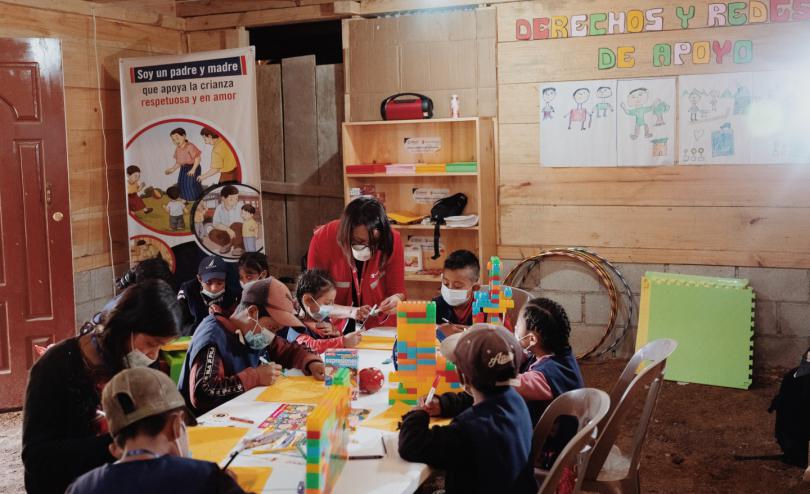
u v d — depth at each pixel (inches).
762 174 207.8
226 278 160.7
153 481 67.7
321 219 255.0
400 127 234.2
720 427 180.1
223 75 223.5
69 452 87.1
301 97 251.4
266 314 118.5
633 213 219.8
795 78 202.2
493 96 227.0
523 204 229.5
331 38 281.6
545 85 222.8
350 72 239.1
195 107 225.5
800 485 151.5
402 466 90.2
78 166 226.1
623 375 125.9
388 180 236.1
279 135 256.2
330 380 115.6
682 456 166.1
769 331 211.0
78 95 225.3
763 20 203.2
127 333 90.2
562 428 111.7
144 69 226.7
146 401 70.3
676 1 209.5
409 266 236.8
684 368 207.3
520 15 222.8
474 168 217.5
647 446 171.2
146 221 230.1
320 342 136.1
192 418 102.0
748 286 210.5
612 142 219.0
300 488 84.0
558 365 113.0
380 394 116.3
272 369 119.3
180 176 227.8
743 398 196.1
